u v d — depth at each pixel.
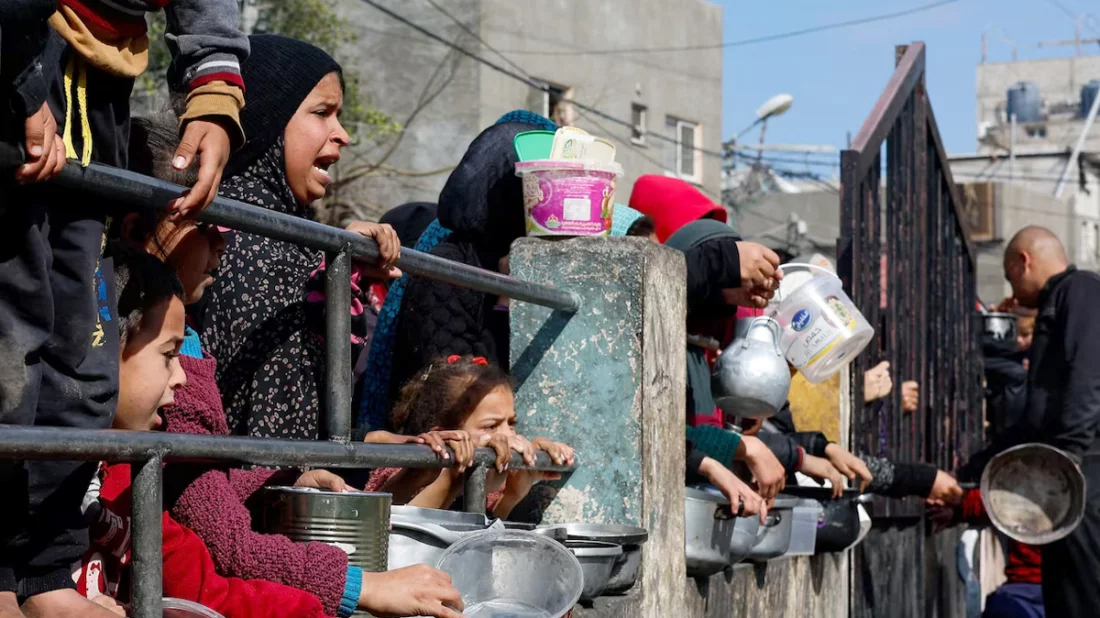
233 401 2.76
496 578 2.37
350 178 15.59
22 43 1.58
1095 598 5.17
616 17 20.19
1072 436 5.21
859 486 4.55
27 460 1.64
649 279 3.04
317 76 2.98
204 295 2.77
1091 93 43.38
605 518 3.00
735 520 3.51
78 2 1.78
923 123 5.77
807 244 24.80
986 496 5.18
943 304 6.20
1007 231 28.92
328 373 2.22
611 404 3.02
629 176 20.50
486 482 2.87
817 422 4.96
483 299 3.29
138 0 1.85
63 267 1.76
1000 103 47.53
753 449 3.63
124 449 1.64
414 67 18.19
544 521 3.03
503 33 18.33
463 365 2.86
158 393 2.00
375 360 3.42
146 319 2.00
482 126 18.00
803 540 4.16
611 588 2.80
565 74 19.31
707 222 3.90
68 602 1.73
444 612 2.13
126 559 2.13
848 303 4.21
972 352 6.70
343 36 16.52
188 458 1.80
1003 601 5.84
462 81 17.98
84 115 1.78
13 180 1.62
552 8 19.06
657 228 4.65
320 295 2.85
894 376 5.43
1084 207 37.53
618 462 3.00
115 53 1.84
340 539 2.18
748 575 3.84
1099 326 5.27
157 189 1.83
